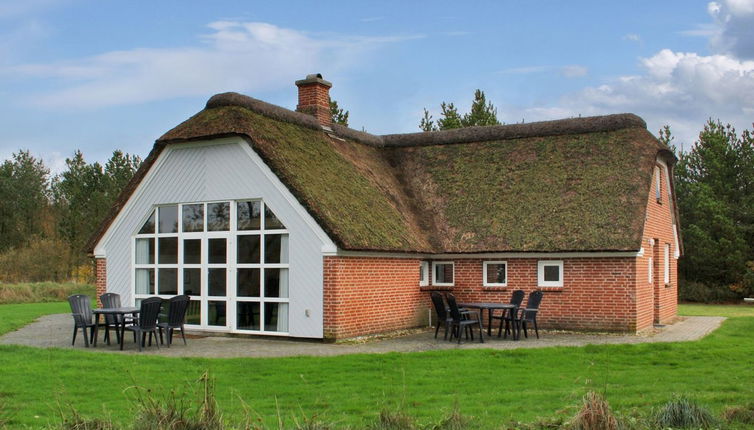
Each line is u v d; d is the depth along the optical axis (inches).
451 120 1823.3
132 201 786.2
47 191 2299.5
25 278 1739.7
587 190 820.6
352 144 934.4
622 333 754.2
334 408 387.5
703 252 1555.1
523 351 584.7
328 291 675.4
